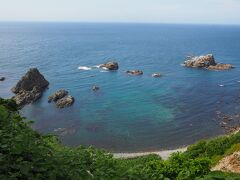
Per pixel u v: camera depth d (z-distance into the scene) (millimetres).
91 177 13430
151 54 192625
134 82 114500
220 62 165500
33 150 12141
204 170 22547
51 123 75125
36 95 92188
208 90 105312
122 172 15844
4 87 105312
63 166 12461
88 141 66188
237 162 33062
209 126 74188
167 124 75125
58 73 129000
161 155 57500
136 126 73750
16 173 10492
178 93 101125
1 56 175000
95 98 93938
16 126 14250
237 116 80812
